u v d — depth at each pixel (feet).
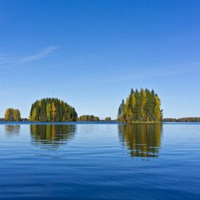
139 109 477.36
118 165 60.85
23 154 79.46
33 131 223.71
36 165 61.00
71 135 171.53
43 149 92.12
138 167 58.49
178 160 68.23
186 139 139.95
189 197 37.22
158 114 474.90
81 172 53.21
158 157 73.41
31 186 42.98
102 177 48.83
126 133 195.42
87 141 125.18
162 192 39.50
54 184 44.14
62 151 86.69
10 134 180.86
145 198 36.86
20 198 37.01
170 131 231.09
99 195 38.24
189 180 46.52
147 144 110.83
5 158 71.51
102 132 210.79
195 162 65.16
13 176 49.85
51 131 225.56
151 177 48.75
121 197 37.35
